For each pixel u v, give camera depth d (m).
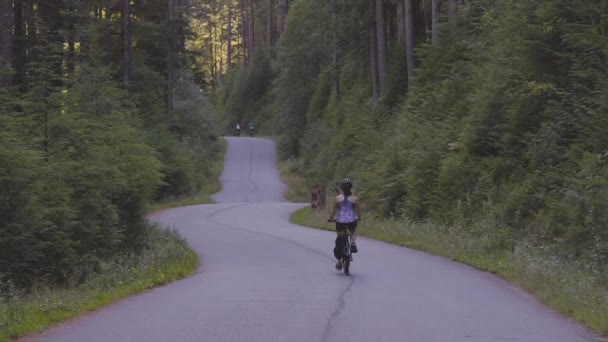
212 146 69.25
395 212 28.11
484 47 30.69
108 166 18.52
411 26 41.16
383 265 16.19
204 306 10.45
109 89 21.58
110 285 13.30
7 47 22.53
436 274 14.49
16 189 14.62
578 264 13.88
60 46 18.45
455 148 24.92
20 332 8.62
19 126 16.25
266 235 25.31
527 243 16.70
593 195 15.26
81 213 17.30
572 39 20.48
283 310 9.98
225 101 116.56
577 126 18.91
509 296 11.58
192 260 17.19
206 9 82.81
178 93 63.12
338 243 14.57
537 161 19.95
